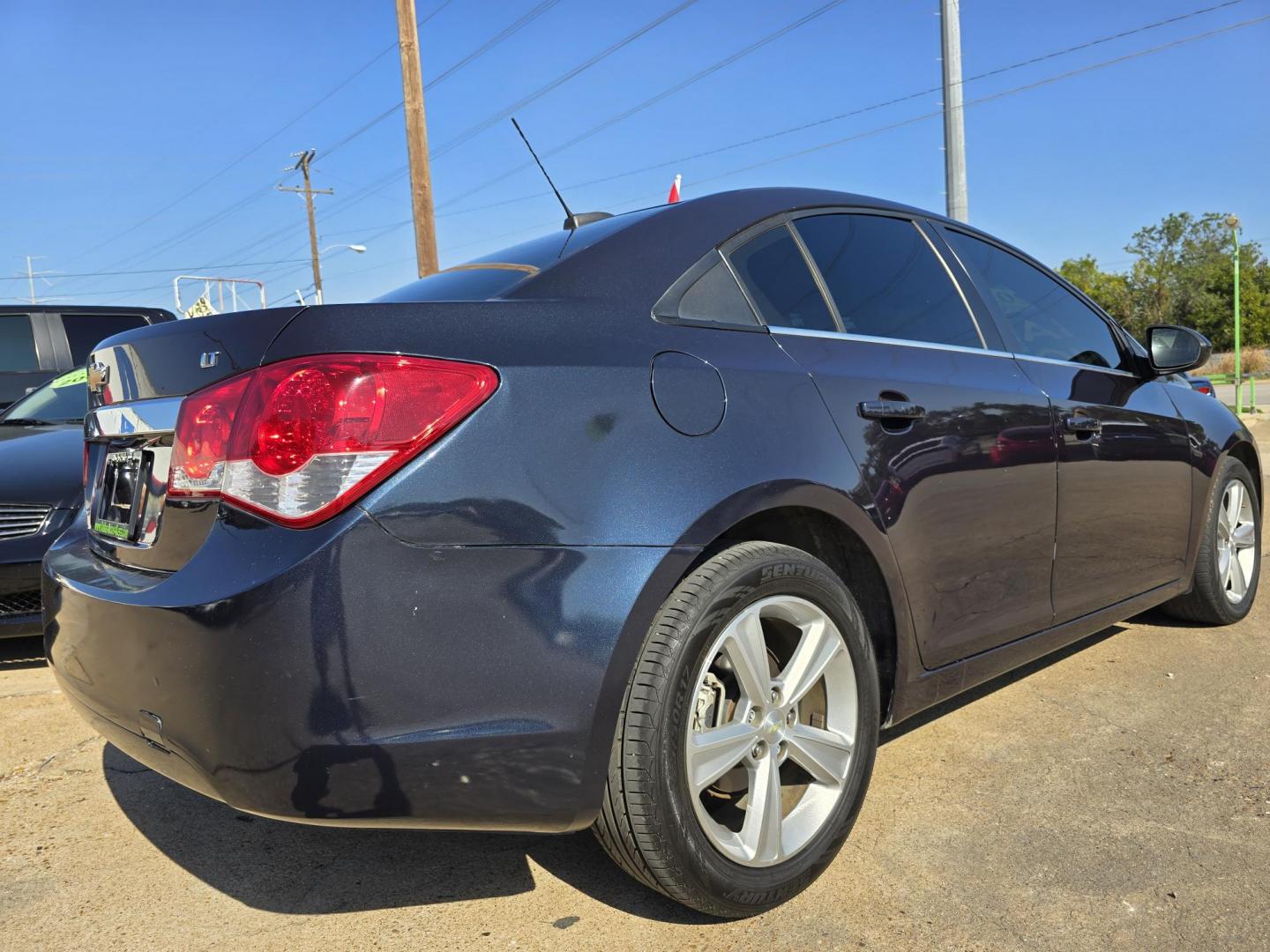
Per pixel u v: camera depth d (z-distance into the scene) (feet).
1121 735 9.58
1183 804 8.08
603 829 6.05
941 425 7.91
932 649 7.85
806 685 6.79
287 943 6.50
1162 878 6.97
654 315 6.74
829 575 6.91
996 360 9.08
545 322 6.23
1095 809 8.04
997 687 11.14
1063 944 6.23
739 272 7.43
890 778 8.76
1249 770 8.68
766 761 6.62
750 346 7.03
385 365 5.48
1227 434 12.57
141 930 6.70
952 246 9.68
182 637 5.36
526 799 5.63
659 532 5.91
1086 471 9.55
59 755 9.96
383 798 5.34
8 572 12.03
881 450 7.34
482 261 8.35
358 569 5.24
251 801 5.32
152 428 6.39
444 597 5.40
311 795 5.24
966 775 8.78
